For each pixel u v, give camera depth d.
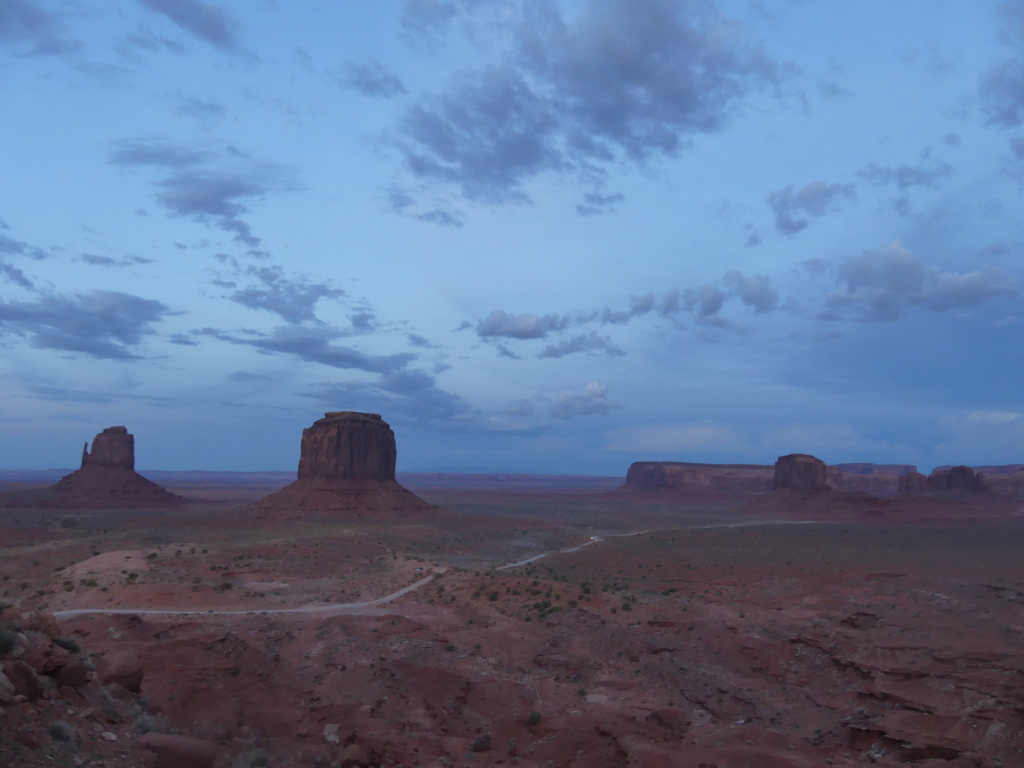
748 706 36.56
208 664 34.12
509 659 44.34
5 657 20.47
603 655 44.28
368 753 29.33
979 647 38.84
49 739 18.27
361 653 42.31
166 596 54.94
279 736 30.72
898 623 47.47
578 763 30.78
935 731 31.25
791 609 55.22
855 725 32.69
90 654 27.69
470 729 34.44
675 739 33.25
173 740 21.28
